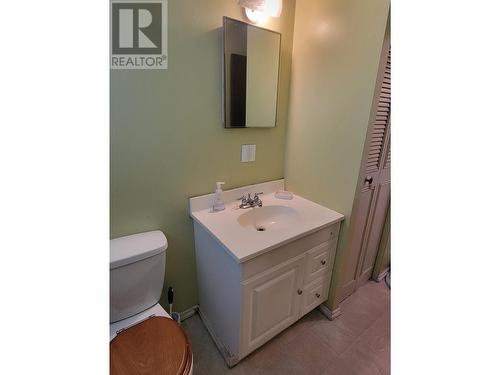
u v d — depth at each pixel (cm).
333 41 125
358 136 123
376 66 110
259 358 132
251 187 155
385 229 186
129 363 85
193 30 109
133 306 109
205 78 119
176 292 146
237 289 106
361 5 110
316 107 141
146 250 106
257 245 104
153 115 110
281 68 146
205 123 125
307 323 155
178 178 125
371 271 198
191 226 138
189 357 89
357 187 130
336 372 126
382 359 133
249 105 136
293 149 161
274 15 131
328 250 141
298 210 143
